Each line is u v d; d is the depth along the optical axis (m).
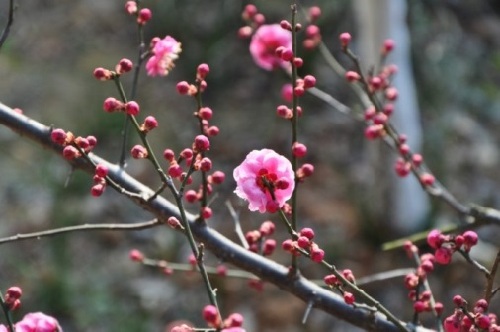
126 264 6.33
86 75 7.79
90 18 8.52
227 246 2.51
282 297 6.10
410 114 5.93
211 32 7.88
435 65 7.47
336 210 6.69
